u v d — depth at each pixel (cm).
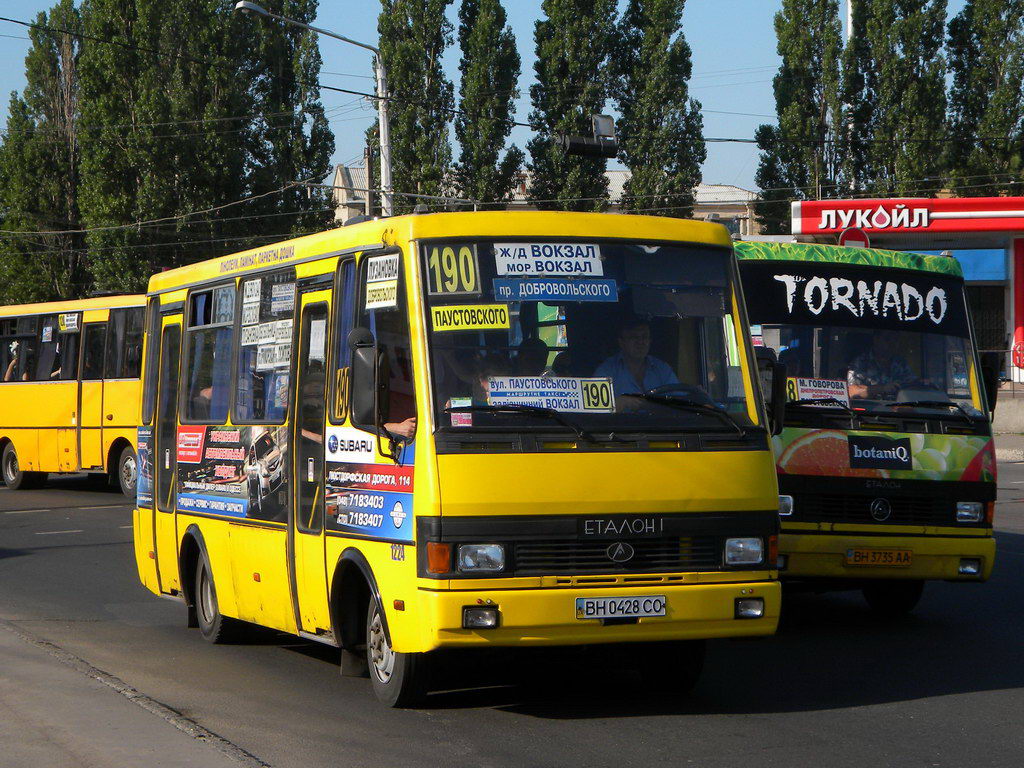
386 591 741
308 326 863
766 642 1022
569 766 653
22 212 5744
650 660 826
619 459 723
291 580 869
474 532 699
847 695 821
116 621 1147
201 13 4944
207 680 887
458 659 780
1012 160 4769
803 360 1051
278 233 5112
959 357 1088
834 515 1025
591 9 4897
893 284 1091
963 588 1292
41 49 5778
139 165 4909
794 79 4959
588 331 751
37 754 673
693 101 4912
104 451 2388
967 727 732
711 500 736
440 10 4894
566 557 711
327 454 817
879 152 4847
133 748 686
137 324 2323
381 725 745
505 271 750
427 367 721
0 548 1678
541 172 4938
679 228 792
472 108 4881
